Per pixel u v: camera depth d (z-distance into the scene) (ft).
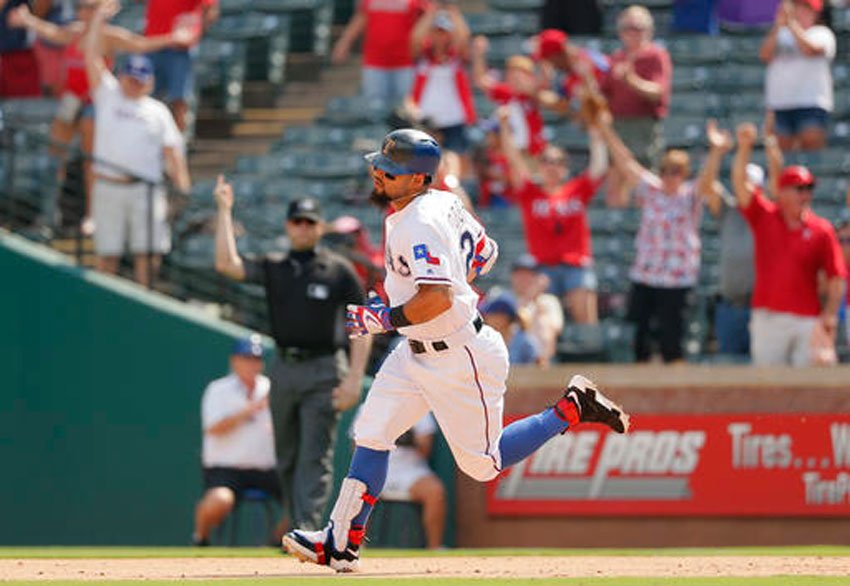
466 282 73.05
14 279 151.02
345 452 140.67
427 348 71.92
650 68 169.99
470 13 209.97
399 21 184.65
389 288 72.69
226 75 199.93
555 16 193.98
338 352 110.32
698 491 135.23
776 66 174.50
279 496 135.33
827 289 136.46
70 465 150.30
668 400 135.85
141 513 149.18
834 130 184.65
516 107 173.17
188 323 148.56
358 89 205.87
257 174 185.57
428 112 173.37
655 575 76.64
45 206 168.45
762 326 137.39
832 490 133.90
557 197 153.17
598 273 167.43
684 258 148.46
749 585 69.67
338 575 76.43
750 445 134.92
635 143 170.60
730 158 179.83
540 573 78.48
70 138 173.17
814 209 172.35
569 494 136.46
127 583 71.26
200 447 148.05
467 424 73.51
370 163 71.56
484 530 136.87
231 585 69.62
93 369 150.00
